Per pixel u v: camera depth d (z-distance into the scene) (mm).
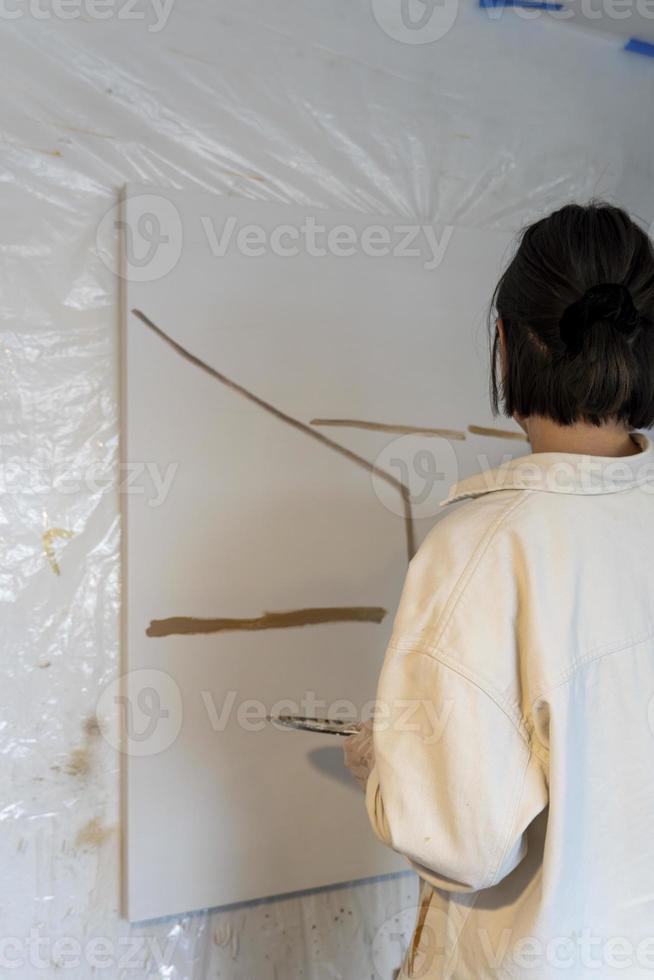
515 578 763
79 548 1233
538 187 1611
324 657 1349
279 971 1368
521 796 722
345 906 1424
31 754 1207
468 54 1533
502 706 733
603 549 778
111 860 1255
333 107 1413
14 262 1196
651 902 760
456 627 755
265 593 1307
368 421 1387
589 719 750
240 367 1290
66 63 1222
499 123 1568
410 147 1481
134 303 1225
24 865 1205
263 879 1312
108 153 1251
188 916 1310
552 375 799
